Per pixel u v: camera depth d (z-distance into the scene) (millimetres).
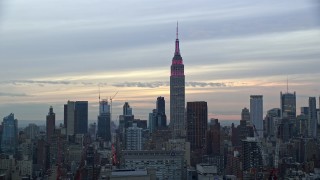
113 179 154000
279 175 173375
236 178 188750
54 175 189500
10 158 190500
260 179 177500
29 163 191375
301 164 178500
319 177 164250
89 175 185875
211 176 191625
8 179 179875
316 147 189750
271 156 187750
